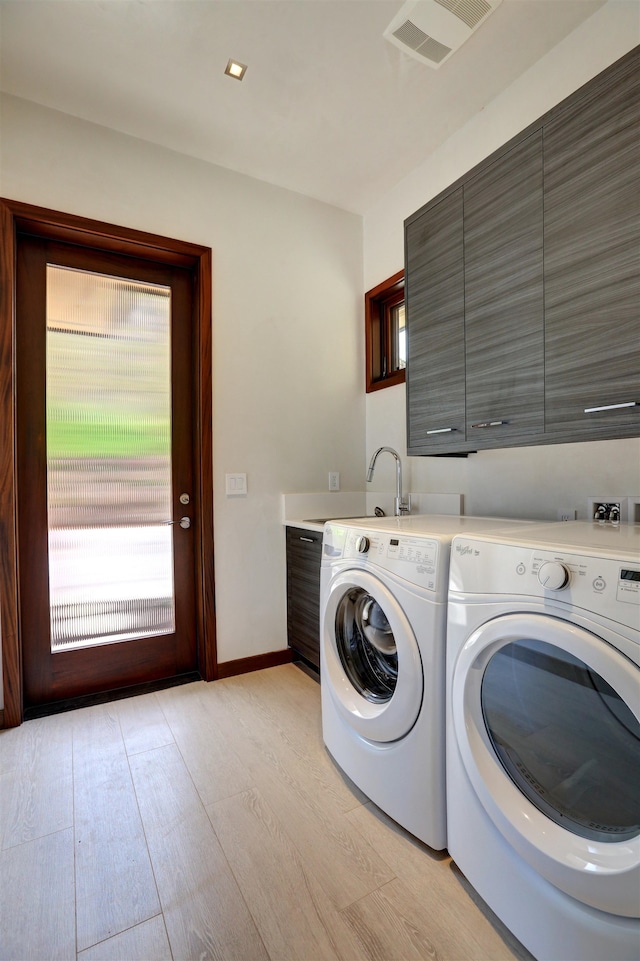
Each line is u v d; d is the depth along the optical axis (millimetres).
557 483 1761
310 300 2688
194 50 1706
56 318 2115
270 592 2523
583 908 853
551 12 1588
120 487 2252
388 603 1316
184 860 1215
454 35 1659
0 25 1588
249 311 2475
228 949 985
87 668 2176
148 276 2328
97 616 2201
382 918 1052
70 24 1593
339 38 1665
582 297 1319
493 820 1000
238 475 2436
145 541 2309
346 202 2752
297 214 2643
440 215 1858
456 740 1110
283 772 1591
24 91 1887
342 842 1277
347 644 1631
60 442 2121
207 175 2348
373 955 969
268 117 2057
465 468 2164
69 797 1461
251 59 1750
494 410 1618
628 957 780
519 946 984
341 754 1553
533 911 933
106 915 1061
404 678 1256
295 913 1064
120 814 1386
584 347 1316
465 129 2133
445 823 1200
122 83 1854
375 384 2785
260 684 2295
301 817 1374
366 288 2871
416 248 1996
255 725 1898
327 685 1641
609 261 1247
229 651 2396
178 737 1808
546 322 1427
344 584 1526
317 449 2697
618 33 1538
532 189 1464
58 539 2119
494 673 1062
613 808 837
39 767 1618
